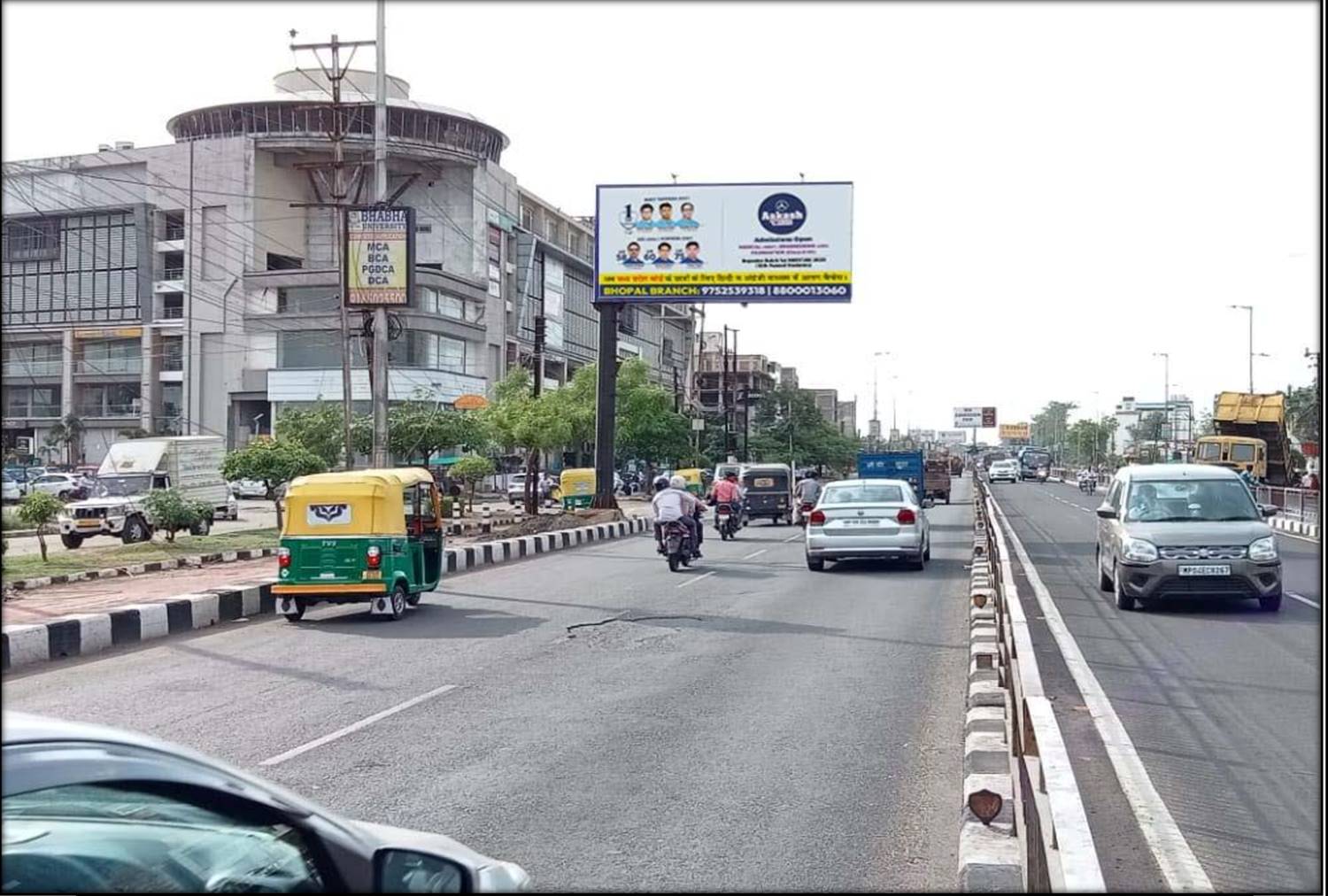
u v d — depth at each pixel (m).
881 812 6.70
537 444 39.00
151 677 11.38
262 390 65.38
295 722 9.18
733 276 34.44
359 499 15.29
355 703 9.95
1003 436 166.38
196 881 3.17
